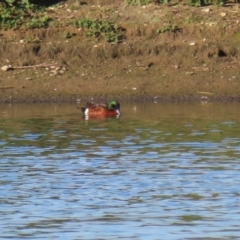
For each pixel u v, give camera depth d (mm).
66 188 55000
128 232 45500
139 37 116562
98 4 123125
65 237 44688
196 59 113125
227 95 105875
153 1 122188
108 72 111438
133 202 51312
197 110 95375
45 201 51812
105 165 62562
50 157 66062
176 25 117812
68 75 110750
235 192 53406
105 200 51938
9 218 48219
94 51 114438
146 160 64500
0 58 113812
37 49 114750
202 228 46000
